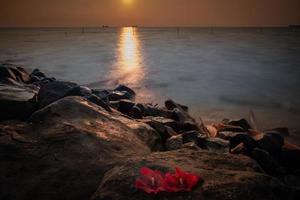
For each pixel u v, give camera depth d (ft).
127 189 10.30
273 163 21.39
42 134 16.56
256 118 41.04
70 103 19.86
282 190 10.30
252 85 67.05
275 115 42.83
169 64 102.83
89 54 139.44
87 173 13.48
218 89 62.95
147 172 10.42
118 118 20.70
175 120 32.78
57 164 13.98
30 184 12.82
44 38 367.86
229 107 47.78
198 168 12.09
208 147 22.80
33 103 25.88
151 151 18.40
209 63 104.32
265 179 10.91
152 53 142.00
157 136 20.68
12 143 15.39
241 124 33.40
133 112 30.83
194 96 56.24
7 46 206.90
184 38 323.98
